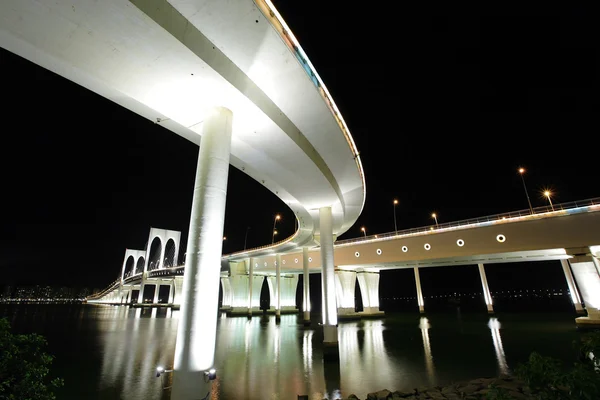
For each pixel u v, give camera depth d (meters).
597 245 26.50
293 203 26.41
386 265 45.44
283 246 47.56
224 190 11.55
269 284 67.62
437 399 10.54
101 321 46.12
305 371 15.38
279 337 27.77
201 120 13.02
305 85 12.15
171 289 105.88
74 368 15.99
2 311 73.12
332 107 14.95
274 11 9.77
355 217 32.44
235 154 16.12
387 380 13.64
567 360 15.43
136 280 124.31
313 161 17.09
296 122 14.65
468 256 34.88
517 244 30.56
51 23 8.48
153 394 11.88
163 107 12.22
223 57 10.66
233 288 62.50
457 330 29.39
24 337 6.17
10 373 5.80
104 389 12.47
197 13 8.84
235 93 11.35
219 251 10.95
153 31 8.72
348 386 12.84
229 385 13.00
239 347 22.44
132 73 10.38
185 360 9.66
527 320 36.38
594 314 25.84
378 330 31.45
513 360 16.38
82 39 9.04
